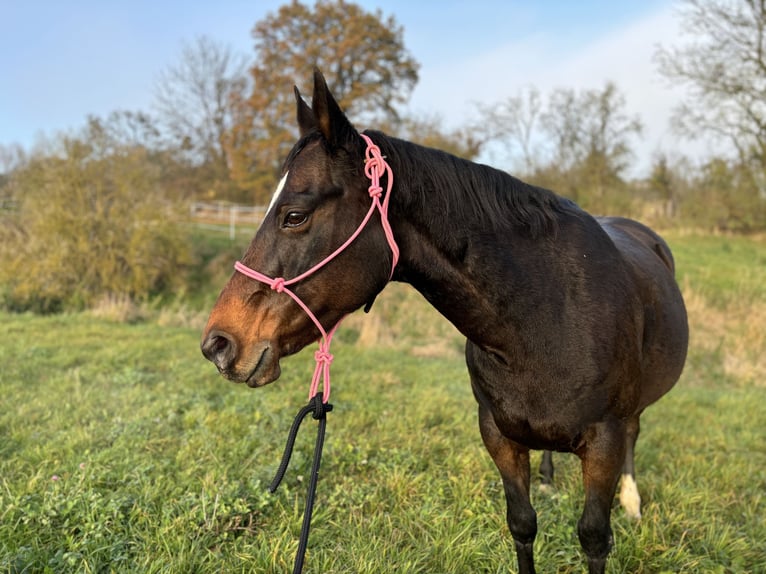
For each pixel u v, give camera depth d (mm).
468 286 1681
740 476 3316
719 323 9461
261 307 1519
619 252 2031
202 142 32750
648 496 2969
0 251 11383
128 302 10641
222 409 4215
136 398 4465
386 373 5832
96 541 2240
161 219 12016
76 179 11414
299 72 22688
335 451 3350
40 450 3205
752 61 17281
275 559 2193
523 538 1963
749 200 19719
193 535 2340
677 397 5543
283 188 1527
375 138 1626
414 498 2842
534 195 1841
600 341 1725
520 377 1733
